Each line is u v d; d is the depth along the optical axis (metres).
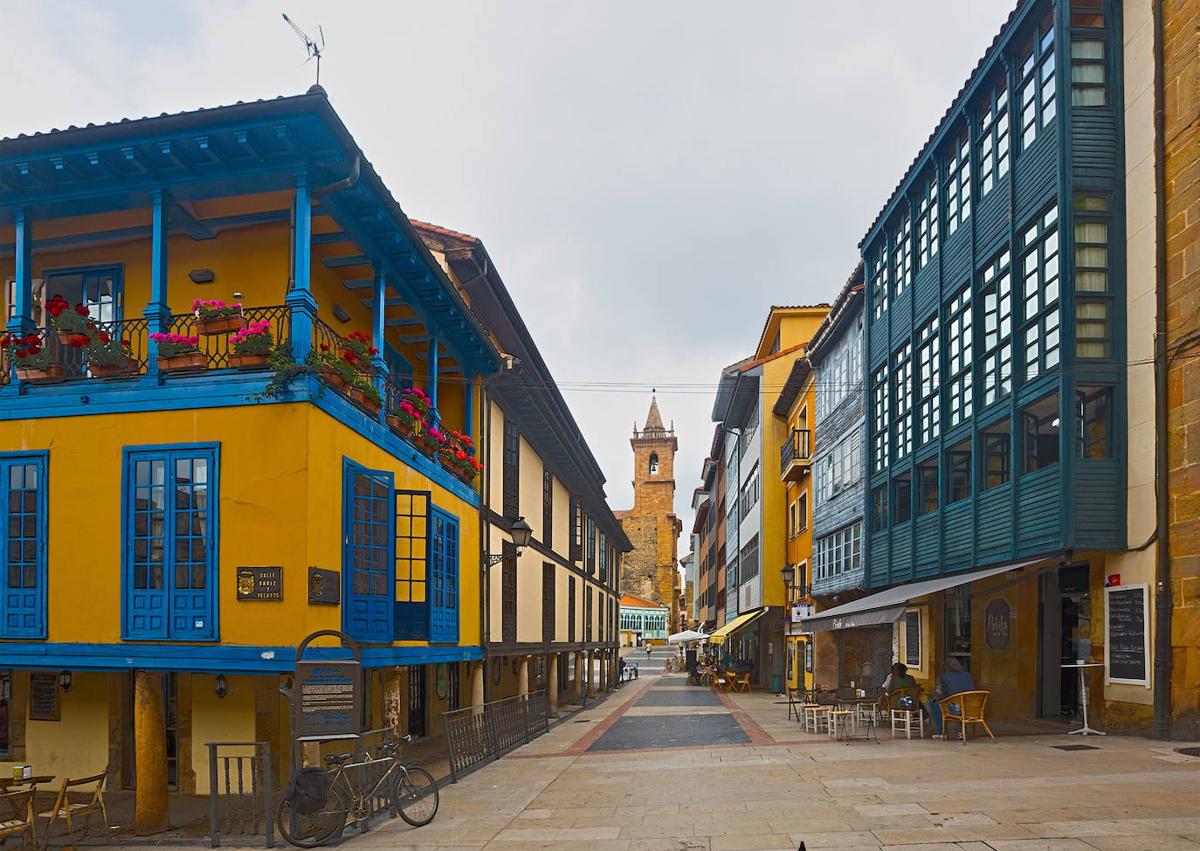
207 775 12.56
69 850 9.30
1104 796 9.42
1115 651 13.86
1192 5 12.82
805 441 32.19
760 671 41.81
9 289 12.45
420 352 16.88
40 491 10.97
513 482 21.06
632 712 26.47
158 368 10.94
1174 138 13.02
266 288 12.43
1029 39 15.41
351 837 9.34
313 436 10.51
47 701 13.37
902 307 21.31
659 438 123.06
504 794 11.80
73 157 10.88
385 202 12.05
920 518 20.02
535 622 23.62
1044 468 14.38
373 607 12.05
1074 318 13.92
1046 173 14.62
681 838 8.69
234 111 10.25
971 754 13.11
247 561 10.32
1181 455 12.66
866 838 8.16
